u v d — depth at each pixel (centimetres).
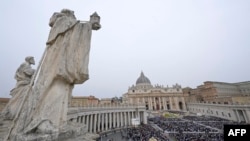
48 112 471
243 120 6241
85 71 560
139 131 5028
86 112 4166
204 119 7256
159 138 3775
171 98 12150
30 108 457
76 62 544
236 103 6681
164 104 11931
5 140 436
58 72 497
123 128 5966
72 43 552
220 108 7562
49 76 507
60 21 560
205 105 9088
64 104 529
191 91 12606
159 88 12800
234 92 10888
